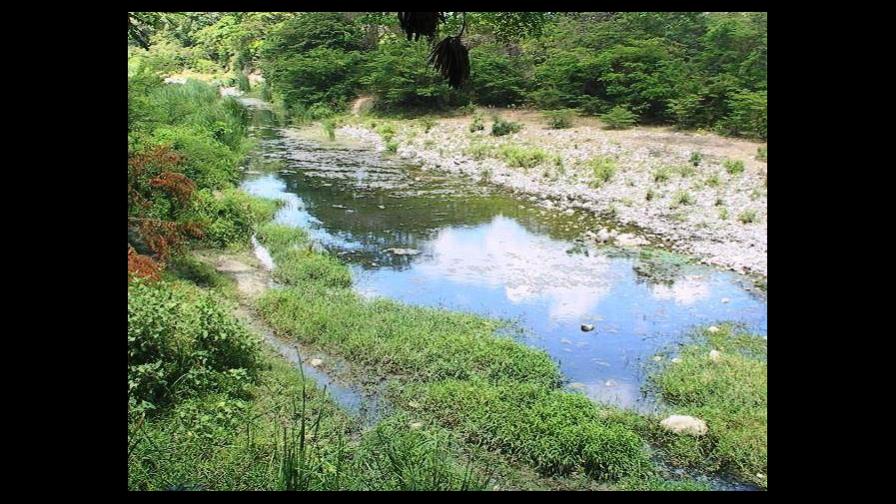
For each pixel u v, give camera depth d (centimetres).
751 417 544
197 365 554
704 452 516
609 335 743
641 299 855
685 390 602
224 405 514
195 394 530
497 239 1115
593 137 1909
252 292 836
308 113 2791
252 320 753
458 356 652
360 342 680
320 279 890
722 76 2019
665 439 530
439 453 480
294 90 2972
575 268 971
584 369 661
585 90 2323
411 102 2673
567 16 2539
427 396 580
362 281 905
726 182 1395
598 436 499
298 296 804
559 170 1603
